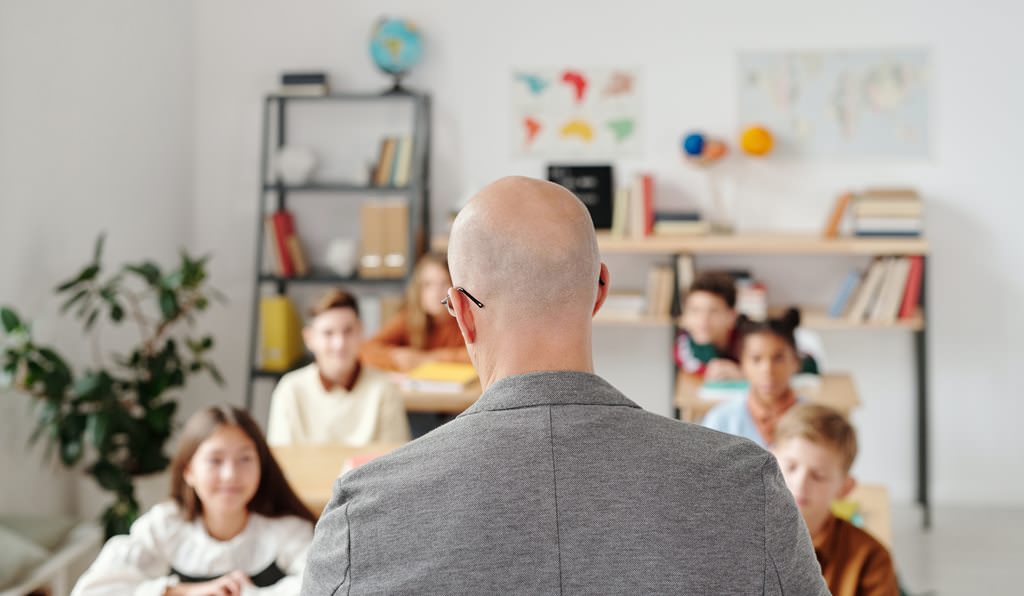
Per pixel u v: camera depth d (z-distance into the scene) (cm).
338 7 516
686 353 445
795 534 108
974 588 404
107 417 376
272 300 502
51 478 409
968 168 485
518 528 105
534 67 507
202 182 530
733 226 500
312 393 346
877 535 258
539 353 114
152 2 481
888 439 502
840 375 423
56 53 408
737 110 496
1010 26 477
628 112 503
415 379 395
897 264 466
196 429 222
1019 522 474
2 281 375
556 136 509
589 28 502
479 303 116
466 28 509
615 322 485
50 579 333
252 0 520
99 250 388
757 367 310
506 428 110
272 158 523
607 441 109
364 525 108
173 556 225
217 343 534
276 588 218
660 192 504
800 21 489
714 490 107
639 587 103
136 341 471
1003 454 495
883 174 489
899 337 497
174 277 417
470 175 515
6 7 376
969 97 482
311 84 499
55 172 408
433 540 105
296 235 526
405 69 501
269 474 230
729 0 493
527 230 113
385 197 525
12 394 382
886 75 486
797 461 212
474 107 512
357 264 519
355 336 340
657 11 497
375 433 343
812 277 500
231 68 524
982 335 490
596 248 118
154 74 485
